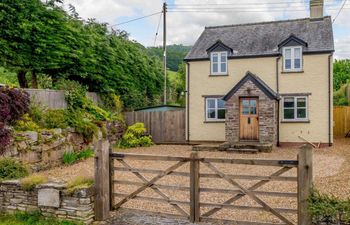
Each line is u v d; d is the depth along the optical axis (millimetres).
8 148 9688
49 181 6867
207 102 20125
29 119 11617
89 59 17484
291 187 8719
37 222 6328
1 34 13742
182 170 11375
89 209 6320
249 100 17875
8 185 6805
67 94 15078
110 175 6766
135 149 17484
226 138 18109
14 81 20406
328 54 17734
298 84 18359
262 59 18984
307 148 5422
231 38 20734
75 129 13391
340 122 22859
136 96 23359
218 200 7531
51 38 15195
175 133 20578
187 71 20562
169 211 6887
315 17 19859
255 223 5820
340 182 8938
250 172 10969
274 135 17625
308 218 5395
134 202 7523
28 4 14414
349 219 5051
